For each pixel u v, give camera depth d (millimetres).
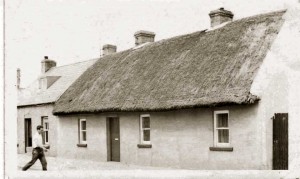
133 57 23625
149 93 18922
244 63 15867
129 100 19656
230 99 14867
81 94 24375
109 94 21641
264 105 14656
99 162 21156
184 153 17359
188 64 18688
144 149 19438
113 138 21672
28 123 29844
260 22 17375
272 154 14562
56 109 25328
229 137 15695
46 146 26906
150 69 20812
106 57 27109
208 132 16391
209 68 17266
